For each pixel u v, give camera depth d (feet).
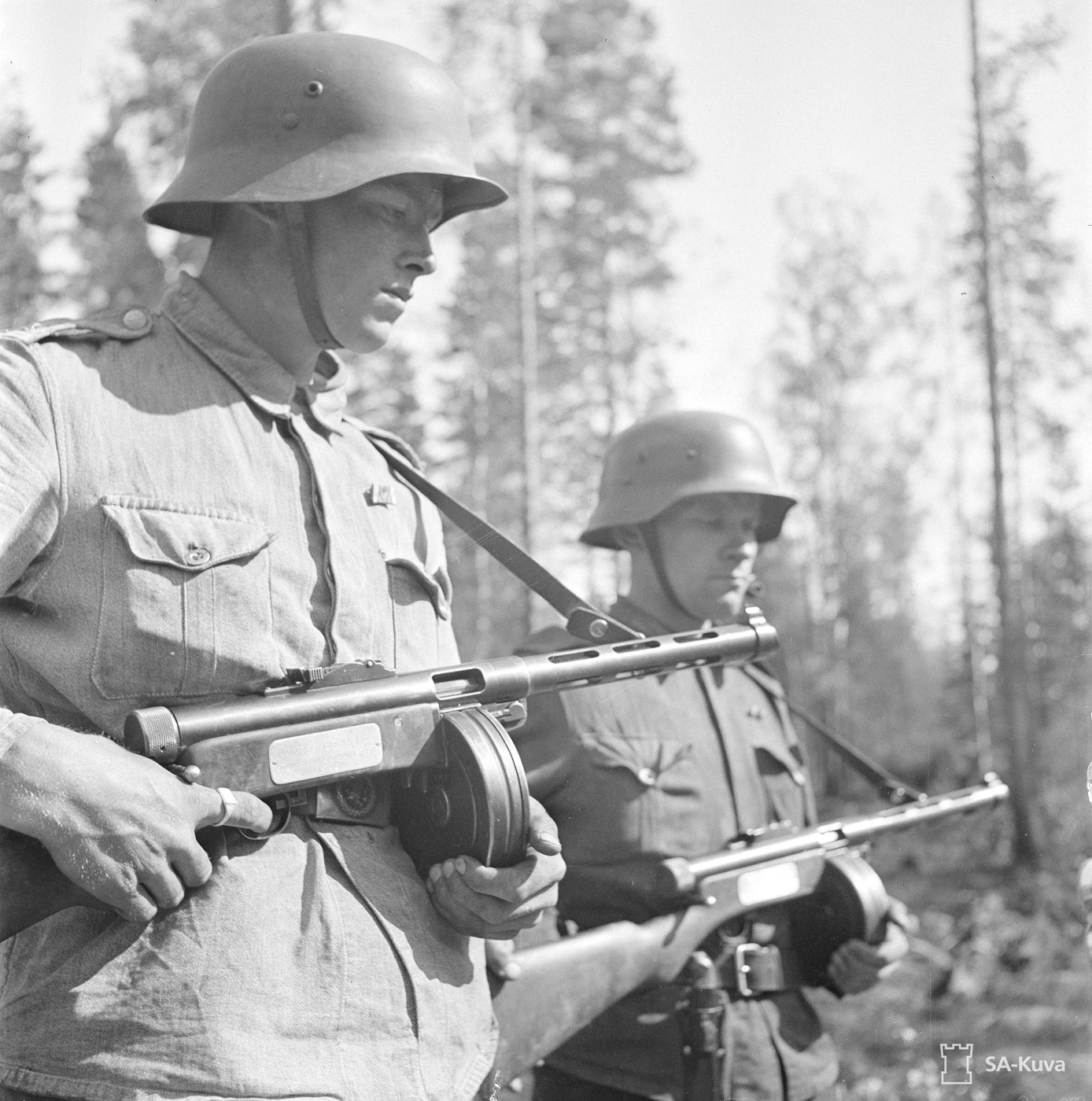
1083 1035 22.15
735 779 11.70
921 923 35.22
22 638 6.00
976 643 79.92
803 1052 11.24
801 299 85.76
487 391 62.59
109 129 33.58
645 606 12.51
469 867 6.40
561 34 51.31
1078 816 50.83
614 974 9.94
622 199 59.77
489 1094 6.97
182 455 6.32
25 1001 5.81
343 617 6.56
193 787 5.68
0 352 6.08
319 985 5.98
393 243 6.87
